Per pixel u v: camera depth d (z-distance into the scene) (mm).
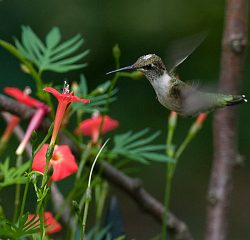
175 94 7277
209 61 20078
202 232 20422
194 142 20156
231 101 7281
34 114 8117
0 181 7227
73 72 18516
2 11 18078
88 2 19438
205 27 20297
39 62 8000
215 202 8391
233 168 8430
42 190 5863
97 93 8031
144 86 19531
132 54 19797
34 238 6031
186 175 20609
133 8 19891
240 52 8086
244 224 21234
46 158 5953
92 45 19312
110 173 8156
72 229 7449
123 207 20688
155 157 8047
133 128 19297
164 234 7816
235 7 8102
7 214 16484
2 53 17234
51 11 18688
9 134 8539
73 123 15062
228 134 8398
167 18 20172
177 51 7406
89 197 6391
